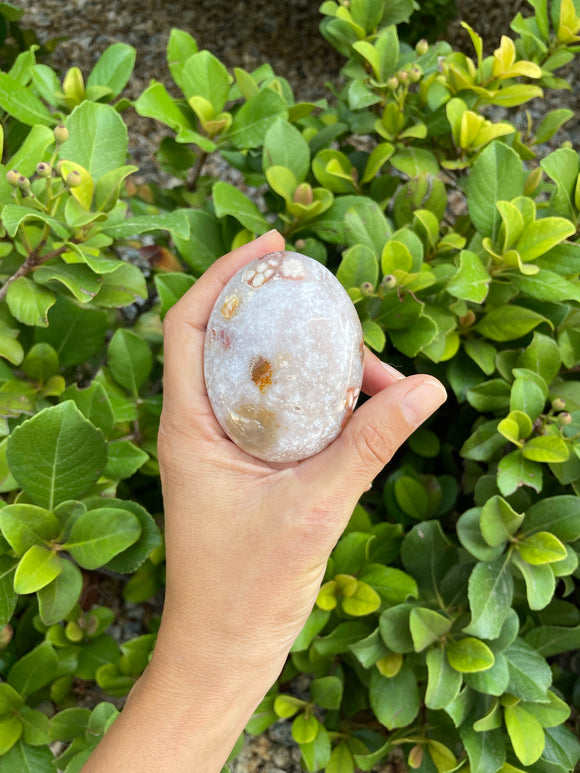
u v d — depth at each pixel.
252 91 0.35
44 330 0.33
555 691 0.34
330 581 0.31
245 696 0.22
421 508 0.36
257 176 0.36
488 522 0.28
